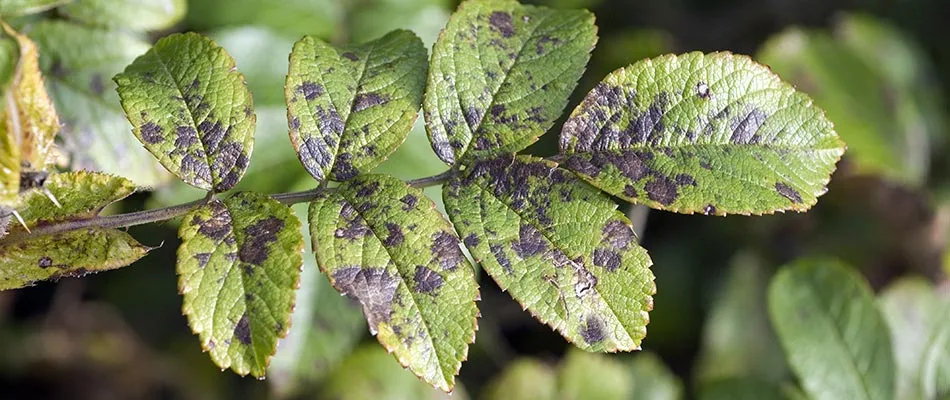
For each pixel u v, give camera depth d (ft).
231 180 0.76
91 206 0.77
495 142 0.77
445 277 0.74
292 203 0.76
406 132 0.77
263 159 0.98
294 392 1.00
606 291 0.75
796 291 0.99
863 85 1.22
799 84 1.21
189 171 0.76
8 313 1.24
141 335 1.24
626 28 1.32
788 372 1.13
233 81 0.77
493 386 1.08
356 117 0.77
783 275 0.99
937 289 1.11
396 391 1.05
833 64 1.22
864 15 1.30
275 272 0.73
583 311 0.75
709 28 1.37
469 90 0.78
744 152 0.77
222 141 0.77
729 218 1.23
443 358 0.73
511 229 0.76
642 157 0.77
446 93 0.78
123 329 1.24
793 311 0.98
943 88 1.36
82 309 1.24
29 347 1.25
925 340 1.04
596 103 0.77
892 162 1.18
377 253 0.75
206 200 0.76
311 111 0.77
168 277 1.20
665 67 0.77
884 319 0.98
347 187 0.76
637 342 0.75
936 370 1.03
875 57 1.25
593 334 0.75
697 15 1.37
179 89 0.77
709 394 1.03
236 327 0.73
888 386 0.97
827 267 0.99
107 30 0.90
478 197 0.76
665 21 1.33
